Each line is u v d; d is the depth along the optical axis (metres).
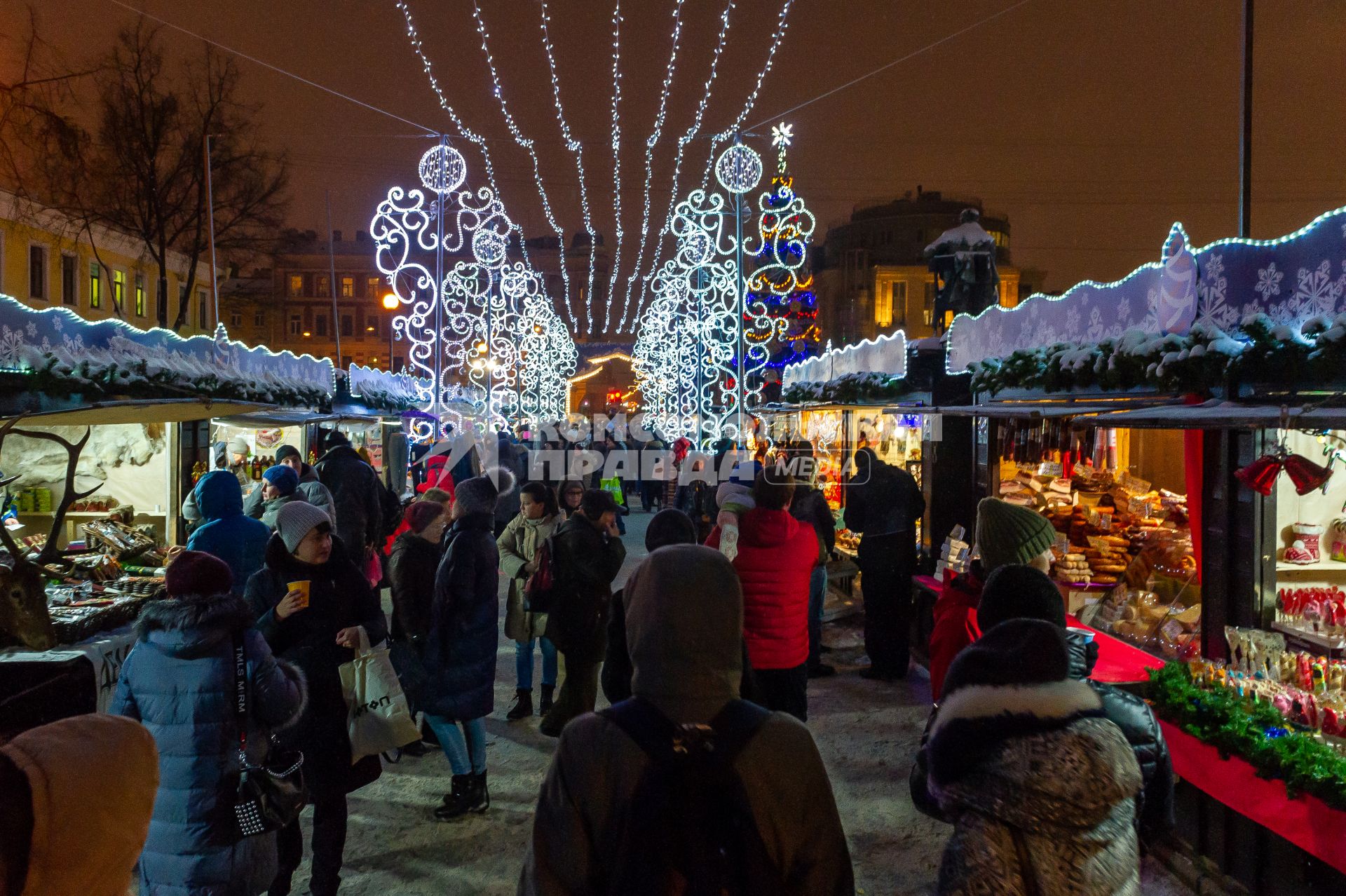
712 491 11.38
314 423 10.77
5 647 4.29
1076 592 6.30
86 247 19.61
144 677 2.79
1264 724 3.63
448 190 11.59
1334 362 3.45
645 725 1.55
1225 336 4.04
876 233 48.44
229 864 2.81
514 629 6.00
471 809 4.56
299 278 62.50
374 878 3.94
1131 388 4.59
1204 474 4.86
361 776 3.56
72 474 4.30
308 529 3.48
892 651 7.08
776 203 14.32
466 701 4.47
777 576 4.47
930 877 3.98
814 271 48.28
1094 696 1.77
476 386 21.12
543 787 1.58
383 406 13.09
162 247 21.80
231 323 49.31
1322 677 4.06
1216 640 4.75
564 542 4.89
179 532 8.03
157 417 5.83
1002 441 6.96
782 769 1.54
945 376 7.54
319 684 3.46
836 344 46.88
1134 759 1.69
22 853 1.17
